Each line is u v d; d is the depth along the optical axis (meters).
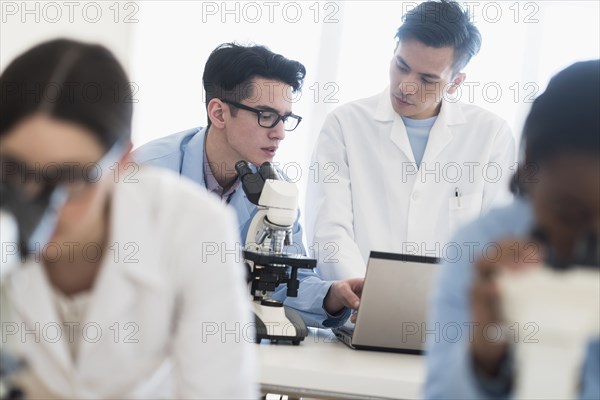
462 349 1.11
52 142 1.05
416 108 2.77
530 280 0.94
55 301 1.28
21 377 1.20
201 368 1.25
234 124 2.51
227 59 2.48
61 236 1.18
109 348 1.27
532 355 0.94
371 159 2.94
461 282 1.18
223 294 1.27
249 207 2.64
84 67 1.10
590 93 1.06
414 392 1.88
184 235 1.27
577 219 1.01
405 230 2.91
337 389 1.88
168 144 2.62
